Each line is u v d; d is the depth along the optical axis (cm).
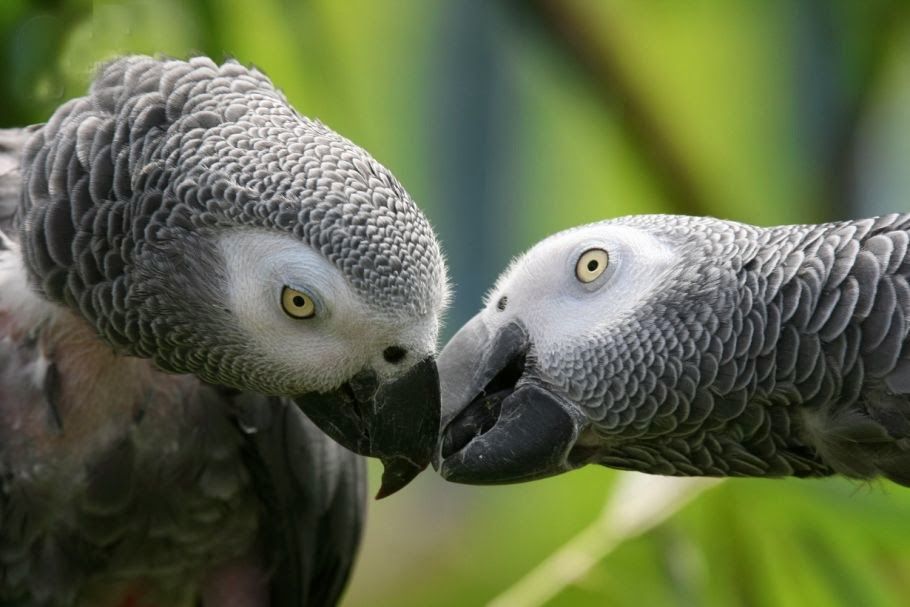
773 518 991
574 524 1152
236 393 902
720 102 1247
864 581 995
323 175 743
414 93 1208
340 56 1139
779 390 744
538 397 793
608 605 992
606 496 1133
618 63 1119
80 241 764
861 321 725
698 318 756
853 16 1219
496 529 1233
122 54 866
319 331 747
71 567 910
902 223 748
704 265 769
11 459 866
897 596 991
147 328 775
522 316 812
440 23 1260
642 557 996
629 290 780
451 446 816
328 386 775
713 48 1231
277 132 758
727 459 784
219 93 778
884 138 1440
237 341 758
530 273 818
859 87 1235
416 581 1445
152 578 948
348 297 733
